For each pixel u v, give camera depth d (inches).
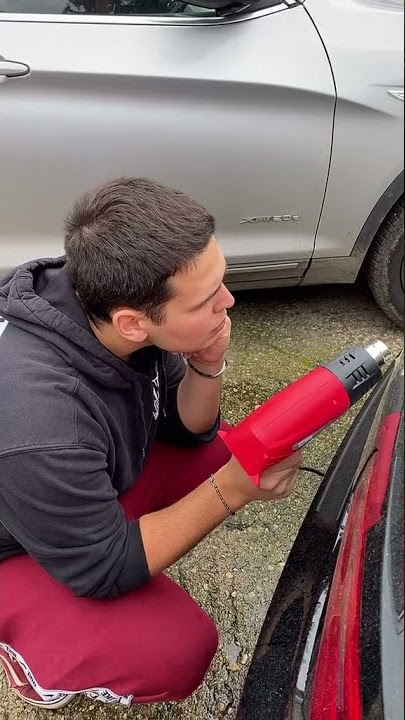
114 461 46.0
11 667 52.9
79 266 39.1
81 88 73.9
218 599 65.6
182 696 49.9
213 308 40.9
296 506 73.8
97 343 42.1
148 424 51.2
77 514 40.8
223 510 45.2
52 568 43.1
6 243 82.4
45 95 73.7
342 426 82.1
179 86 75.3
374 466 39.0
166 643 47.0
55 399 39.9
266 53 77.0
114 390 44.6
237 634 63.0
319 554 43.6
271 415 40.0
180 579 67.3
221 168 80.5
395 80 79.0
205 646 48.6
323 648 34.2
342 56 78.6
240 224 85.7
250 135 79.2
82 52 73.0
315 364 93.4
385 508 34.4
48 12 72.7
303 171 82.7
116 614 46.6
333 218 87.3
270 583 66.9
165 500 60.0
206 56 75.4
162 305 39.0
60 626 46.4
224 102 77.1
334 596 35.8
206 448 61.4
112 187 40.7
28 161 76.4
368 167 83.3
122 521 44.3
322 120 80.0
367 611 30.7
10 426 39.0
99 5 73.5
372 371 40.7
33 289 44.3
